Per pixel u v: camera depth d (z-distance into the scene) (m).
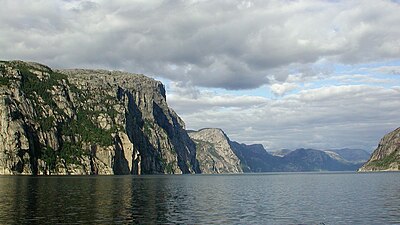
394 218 82.50
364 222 78.06
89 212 85.38
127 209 92.12
